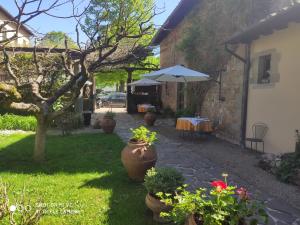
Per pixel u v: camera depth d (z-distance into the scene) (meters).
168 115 17.55
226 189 2.80
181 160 7.29
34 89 6.25
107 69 15.45
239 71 9.44
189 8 13.77
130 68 19.25
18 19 3.34
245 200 2.82
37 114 6.41
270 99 7.84
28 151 7.59
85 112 13.12
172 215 3.01
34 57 6.21
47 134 10.58
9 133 10.34
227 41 8.62
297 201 4.84
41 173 5.75
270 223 4.07
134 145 5.38
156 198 3.85
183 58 15.20
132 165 5.26
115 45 5.92
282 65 7.38
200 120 9.91
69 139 9.52
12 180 5.27
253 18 8.75
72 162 6.62
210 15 11.61
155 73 11.29
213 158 7.55
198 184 5.56
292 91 7.02
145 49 7.14
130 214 4.09
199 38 12.55
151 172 4.08
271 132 7.81
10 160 6.69
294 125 6.96
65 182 5.27
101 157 7.16
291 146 7.05
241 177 6.03
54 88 10.47
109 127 10.82
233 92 9.83
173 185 3.85
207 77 10.52
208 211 2.68
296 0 6.90
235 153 8.17
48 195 4.63
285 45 7.25
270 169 6.42
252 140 7.83
